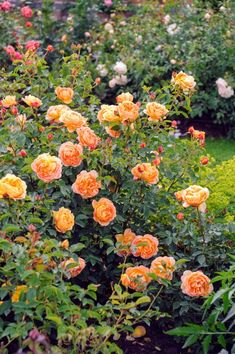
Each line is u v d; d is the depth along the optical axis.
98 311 3.88
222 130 9.09
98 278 4.63
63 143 4.34
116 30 10.28
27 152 4.49
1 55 9.49
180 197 4.46
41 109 4.92
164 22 10.00
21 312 3.56
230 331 4.27
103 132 4.68
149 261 4.43
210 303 3.99
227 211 4.99
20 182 3.77
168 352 4.28
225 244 4.52
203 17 9.71
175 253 4.51
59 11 11.15
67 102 4.75
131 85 9.41
